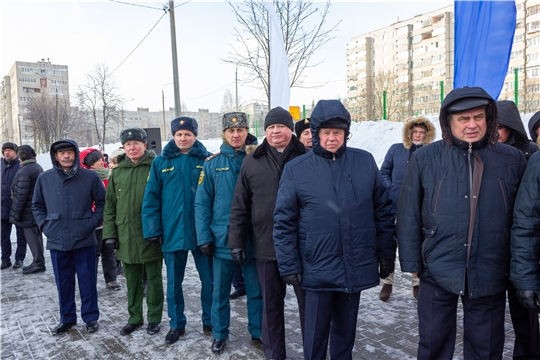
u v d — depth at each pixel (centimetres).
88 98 2438
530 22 3984
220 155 352
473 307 244
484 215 234
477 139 235
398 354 326
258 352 340
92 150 592
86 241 394
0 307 475
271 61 507
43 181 400
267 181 313
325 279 257
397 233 260
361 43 6650
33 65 8075
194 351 345
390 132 1155
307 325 269
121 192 385
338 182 260
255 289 351
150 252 380
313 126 264
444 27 5206
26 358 345
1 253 660
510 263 233
